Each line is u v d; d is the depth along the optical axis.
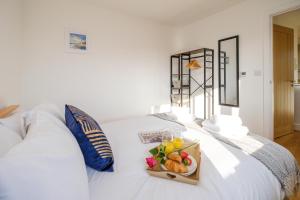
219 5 3.04
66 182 0.65
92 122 1.13
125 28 3.38
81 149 1.01
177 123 1.98
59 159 0.66
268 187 0.96
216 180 0.89
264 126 2.74
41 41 2.64
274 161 1.11
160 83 3.89
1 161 0.53
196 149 1.15
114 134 1.64
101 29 3.13
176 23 3.85
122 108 3.42
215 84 3.43
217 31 3.34
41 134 0.78
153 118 2.28
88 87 3.06
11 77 2.13
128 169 1.02
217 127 1.56
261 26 2.71
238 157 1.11
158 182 0.89
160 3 2.96
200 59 3.73
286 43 3.47
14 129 1.06
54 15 2.72
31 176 0.56
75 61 2.92
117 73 3.33
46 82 2.71
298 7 2.37
